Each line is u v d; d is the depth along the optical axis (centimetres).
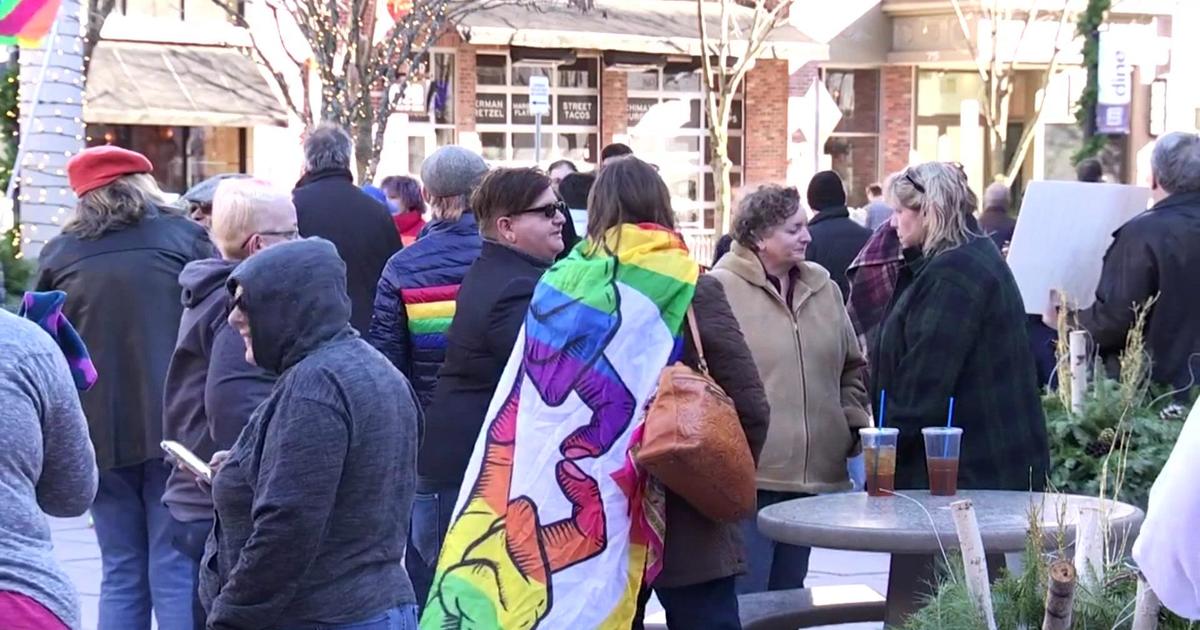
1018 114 3119
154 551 569
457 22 2005
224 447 488
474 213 549
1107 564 403
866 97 3066
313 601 375
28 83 1258
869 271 766
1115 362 660
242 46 2328
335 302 384
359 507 378
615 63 2639
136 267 568
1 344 349
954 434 494
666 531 453
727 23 2473
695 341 454
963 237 525
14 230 1178
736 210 595
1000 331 516
